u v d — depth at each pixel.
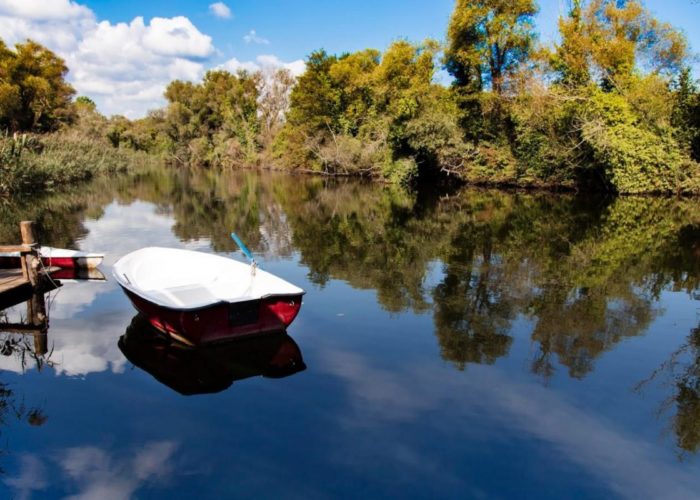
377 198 21.53
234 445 3.44
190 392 4.17
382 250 10.39
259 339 5.21
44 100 37.28
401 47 30.34
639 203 19.30
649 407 4.04
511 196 22.44
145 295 4.97
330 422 3.72
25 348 5.10
